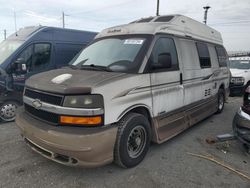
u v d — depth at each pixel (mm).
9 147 4473
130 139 3793
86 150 3062
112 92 3348
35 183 3355
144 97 3906
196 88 5629
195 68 5512
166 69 4438
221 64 7402
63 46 7449
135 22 5227
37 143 3400
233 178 3680
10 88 6086
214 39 7109
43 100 3445
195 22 5965
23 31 7211
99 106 3203
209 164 4090
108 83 3326
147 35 4277
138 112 4027
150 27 4434
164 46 4492
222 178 3666
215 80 6883
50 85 3404
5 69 6027
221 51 7527
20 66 6238
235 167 4027
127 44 4293
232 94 10859
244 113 4469
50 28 7199
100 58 4309
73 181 3436
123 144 3566
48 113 3375
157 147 4723
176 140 5148
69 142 3045
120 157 3602
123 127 3559
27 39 6590
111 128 3330
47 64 7012
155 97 4164
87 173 3652
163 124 4434
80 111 3135
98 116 3199
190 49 5387
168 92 4500
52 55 7141
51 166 3811
